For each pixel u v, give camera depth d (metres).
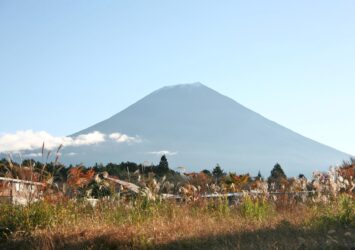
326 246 10.08
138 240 10.50
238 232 11.48
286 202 16.33
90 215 12.64
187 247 10.44
